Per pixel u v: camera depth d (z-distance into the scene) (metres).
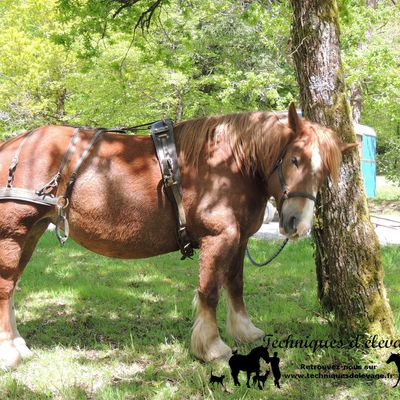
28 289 6.02
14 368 3.74
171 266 7.43
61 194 3.74
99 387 3.52
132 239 3.82
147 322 4.94
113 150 3.83
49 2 14.62
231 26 15.93
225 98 13.45
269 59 16.00
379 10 11.87
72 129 3.96
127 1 7.44
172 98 14.26
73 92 16.20
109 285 6.34
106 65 12.80
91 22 8.05
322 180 3.52
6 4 16.86
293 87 16.70
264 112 3.92
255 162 3.80
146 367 3.82
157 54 9.02
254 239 9.65
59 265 7.39
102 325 4.81
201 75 16.27
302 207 3.43
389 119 19.84
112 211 3.75
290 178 3.51
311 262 7.68
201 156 3.80
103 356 4.04
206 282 3.75
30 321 4.93
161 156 3.76
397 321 4.54
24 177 3.68
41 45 14.99
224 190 3.74
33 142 3.79
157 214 3.78
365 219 4.05
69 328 4.71
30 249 4.06
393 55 11.67
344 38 11.70
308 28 4.15
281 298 5.68
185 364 3.85
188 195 3.75
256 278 6.64
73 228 3.83
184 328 4.73
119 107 14.09
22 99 15.42
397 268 7.32
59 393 3.41
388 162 19.14
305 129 3.57
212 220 3.70
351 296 4.03
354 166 4.05
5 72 15.52
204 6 12.28
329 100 4.13
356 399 3.32
